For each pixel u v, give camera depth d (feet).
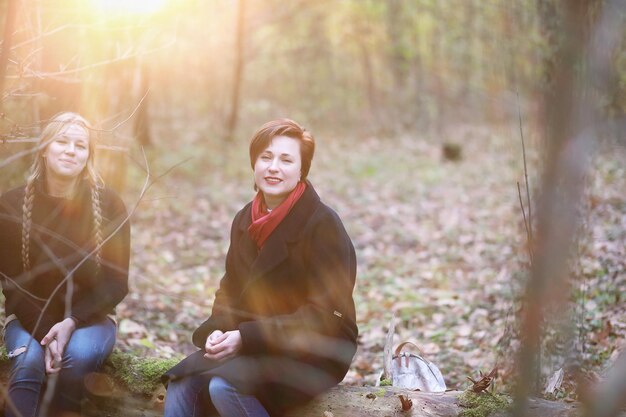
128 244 11.27
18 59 11.31
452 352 16.15
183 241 30.37
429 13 59.16
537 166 5.32
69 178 10.93
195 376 9.71
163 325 18.63
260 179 9.96
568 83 4.99
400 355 11.61
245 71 78.38
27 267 10.66
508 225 30.07
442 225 33.12
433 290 22.43
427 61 68.49
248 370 9.23
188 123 66.18
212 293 22.85
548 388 9.76
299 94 81.61
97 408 11.05
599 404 5.39
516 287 10.39
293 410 9.89
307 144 10.03
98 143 11.72
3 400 9.91
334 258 9.65
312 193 10.09
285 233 9.78
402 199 40.96
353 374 15.24
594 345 13.92
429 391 10.78
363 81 82.99
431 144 66.23
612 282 17.43
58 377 10.07
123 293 10.93
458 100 73.72
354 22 73.10
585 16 4.94
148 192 38.09
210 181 44.09
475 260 25.62
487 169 49.14
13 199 10.94
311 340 9.39
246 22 61.67
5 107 13.37
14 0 8.27
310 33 78.59
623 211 24.62
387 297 22.09
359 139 69.21
